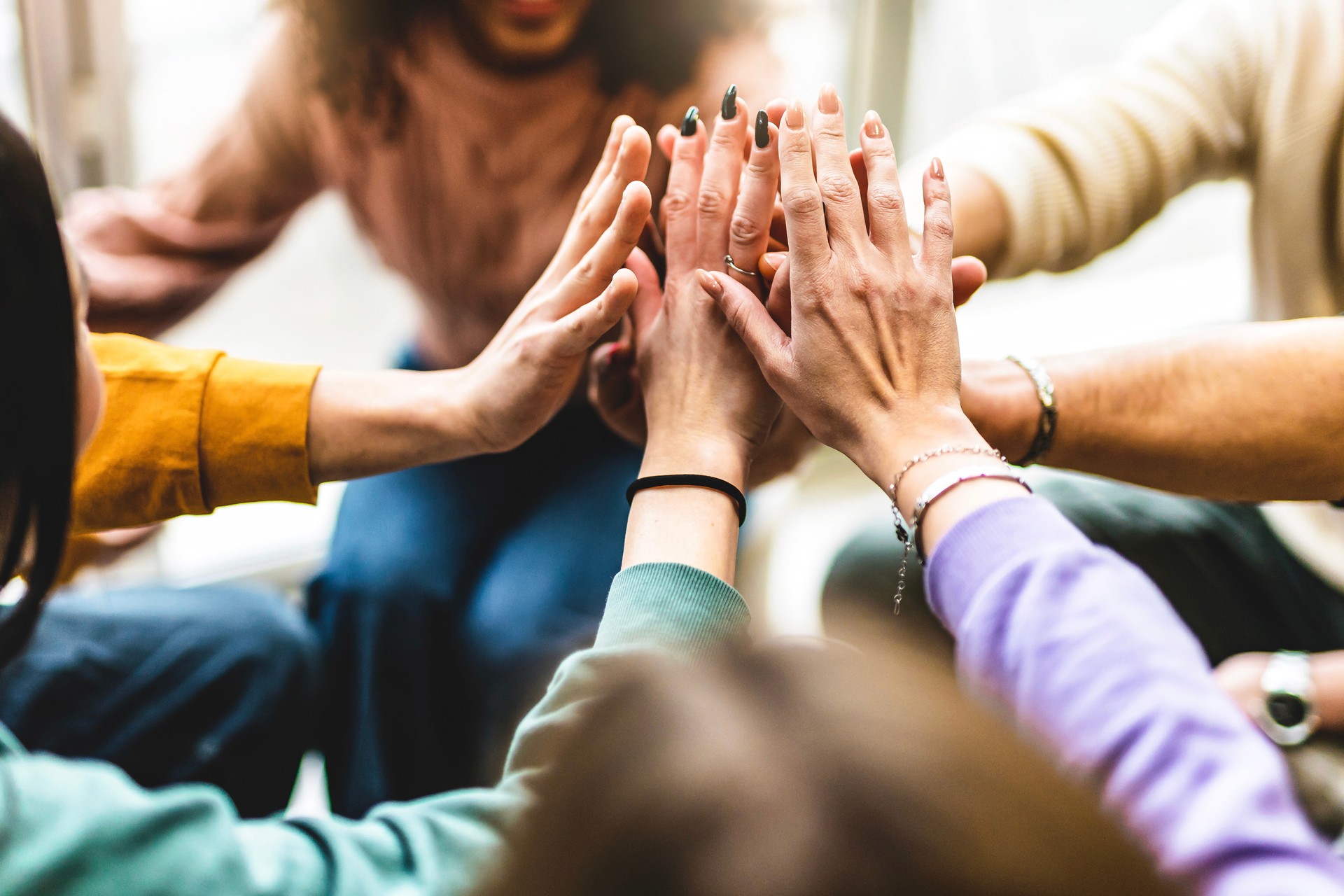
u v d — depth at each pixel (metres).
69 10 1.24
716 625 0.63
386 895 0.50
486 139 1.14
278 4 1.09
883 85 1.81
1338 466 0.77
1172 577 1.00
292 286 1.59
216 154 1.11
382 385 0.81
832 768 0.31
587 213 0.77
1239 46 1.04
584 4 1.07
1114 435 0.79
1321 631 1.00
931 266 0.71
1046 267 1.01
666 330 0.81
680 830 0.30
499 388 0.76
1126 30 2.01
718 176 0.80
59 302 0.53
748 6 1.13
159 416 0.78
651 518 0.72
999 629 0.53
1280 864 0.40
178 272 1.13
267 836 0.51
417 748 1.09
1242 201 2.07
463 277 1.24
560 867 0.31
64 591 0.99
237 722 0.95
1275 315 1.10
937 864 0.29
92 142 1.30
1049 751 0.44
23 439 0.53
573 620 1.04
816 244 0.69
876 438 0.67
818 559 1.71
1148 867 0.31
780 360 0.72
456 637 1.08
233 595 1.01
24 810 0.46
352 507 1.16
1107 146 1.00
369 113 1.12
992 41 1.91
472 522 1.14
